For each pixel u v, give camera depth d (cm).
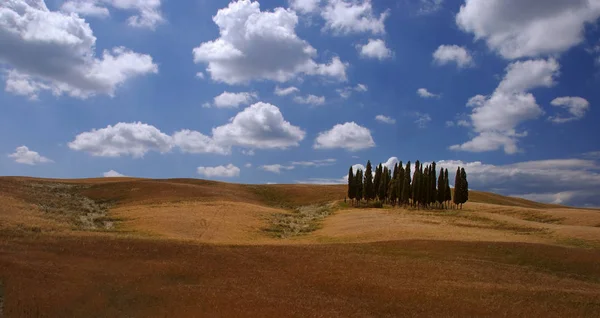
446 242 5122
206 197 10838
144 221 6581
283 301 3152
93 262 3666
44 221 5478
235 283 3544
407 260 4484
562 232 6197
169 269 3684
